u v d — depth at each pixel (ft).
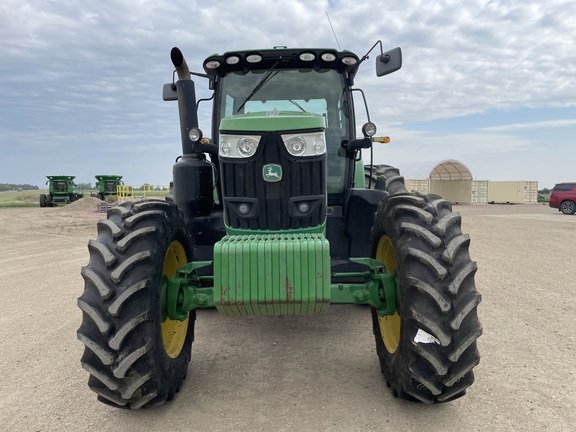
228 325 15.37
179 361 10.21
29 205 107.45
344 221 13.65
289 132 10.19
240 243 9.03
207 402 9.96
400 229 9.06
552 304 16.92
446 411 9.37
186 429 8.91
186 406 9.80
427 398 8.82
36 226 51.34
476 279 21.18
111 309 8.11
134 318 8.25
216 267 8.91
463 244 8.71
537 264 24.84
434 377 8.41
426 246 8.62
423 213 8.95
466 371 8.43
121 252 8.67
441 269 8.25
